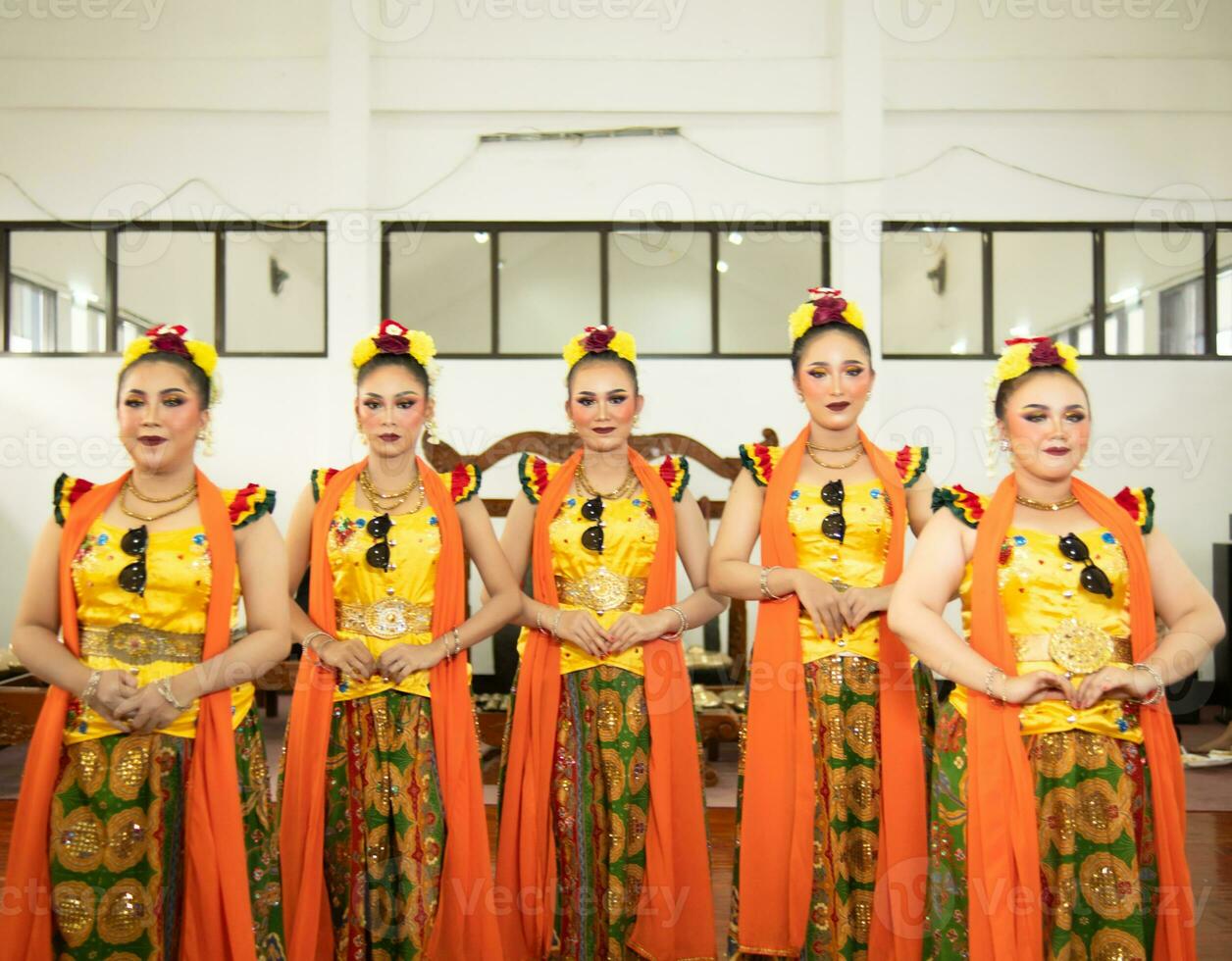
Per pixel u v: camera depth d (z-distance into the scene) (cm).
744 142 504
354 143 490
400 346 229
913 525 237
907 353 502
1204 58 492
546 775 235
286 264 504
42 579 185
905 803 213
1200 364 482
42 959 175
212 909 180
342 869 214
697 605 241
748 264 514
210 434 197
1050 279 501
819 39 496
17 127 484
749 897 220
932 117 498
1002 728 181
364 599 220
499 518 488
